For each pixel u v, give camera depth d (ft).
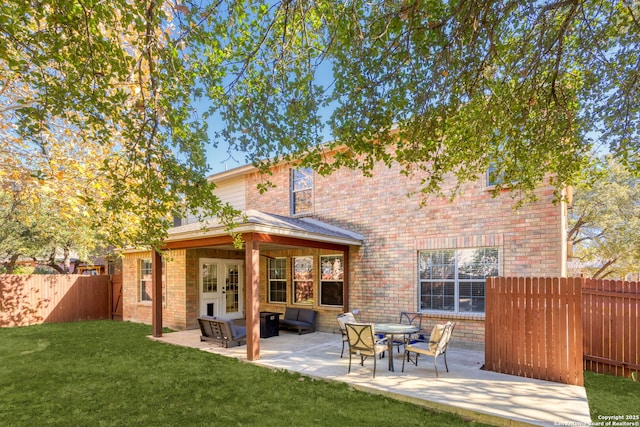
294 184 44.39
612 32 17.67
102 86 13.42
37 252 70.44
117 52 13.00
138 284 51.26
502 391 19.54
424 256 33.76
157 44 13.91
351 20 14.47
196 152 15.52
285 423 16.22
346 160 17.72
